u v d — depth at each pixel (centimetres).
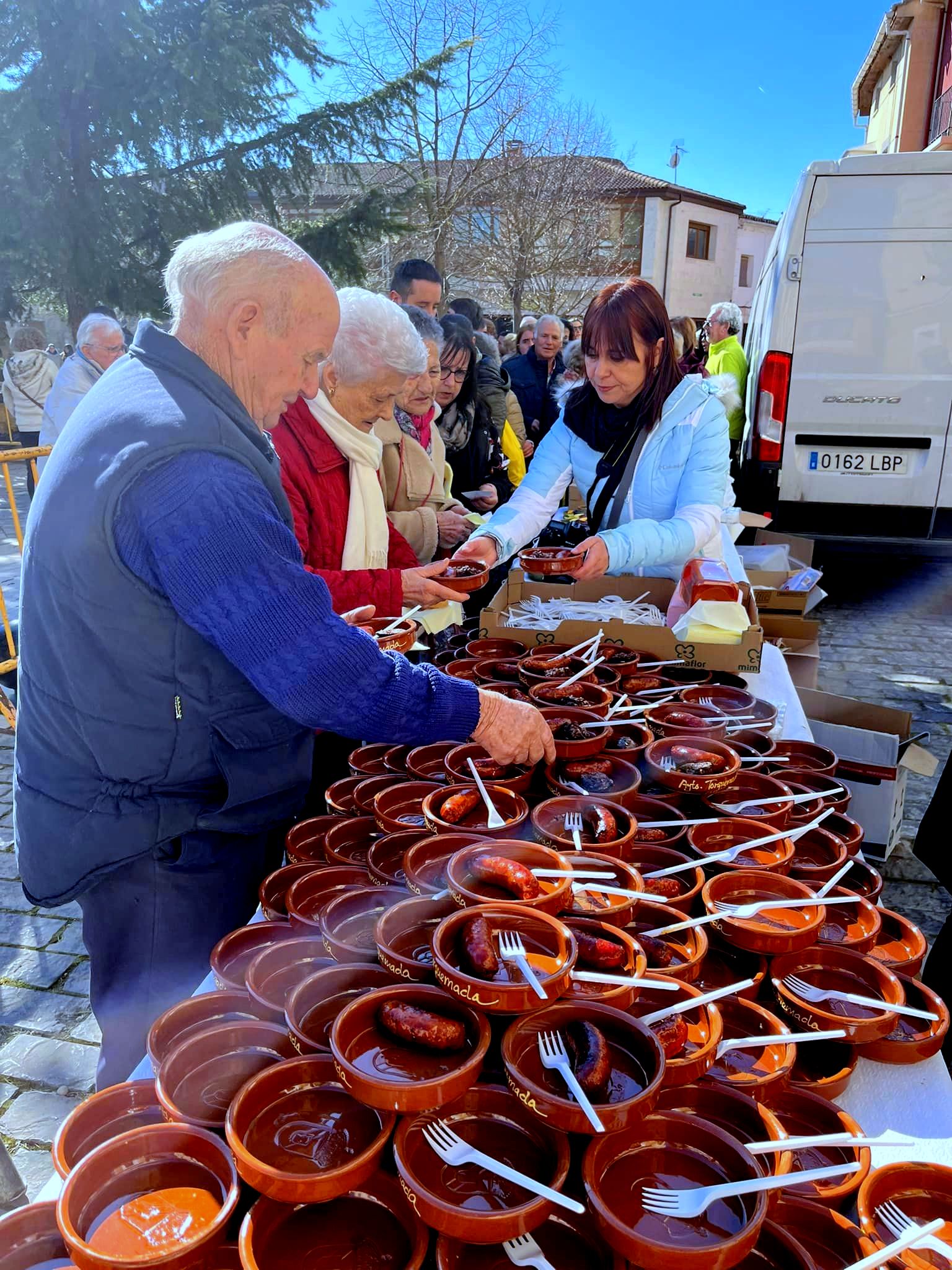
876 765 298
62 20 1264
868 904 141
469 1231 82
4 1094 233
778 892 137
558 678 218
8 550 776
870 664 555
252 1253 84
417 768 180
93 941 163
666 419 262
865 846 310
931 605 688
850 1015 119
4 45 1287
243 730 152
